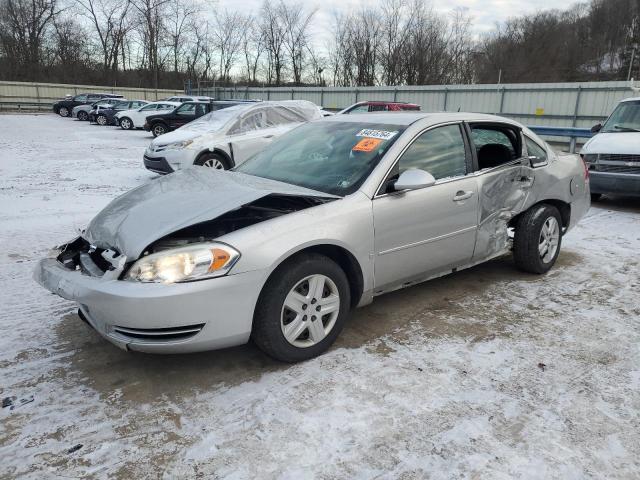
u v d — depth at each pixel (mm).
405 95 28109
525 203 4445
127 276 2732
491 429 2549
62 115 34500
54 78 53375
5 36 51781
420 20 47125
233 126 9422
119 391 2846
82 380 2943
